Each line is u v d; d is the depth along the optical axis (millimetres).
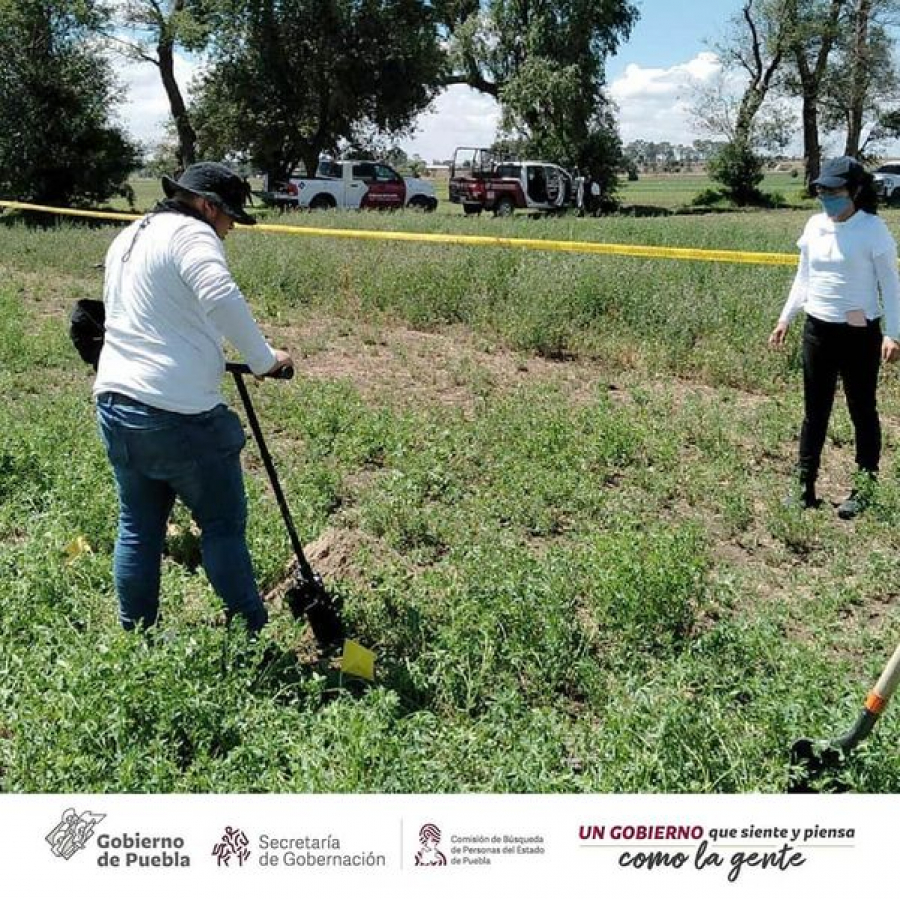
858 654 5246
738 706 4309
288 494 7027
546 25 43250
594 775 3922
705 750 3982
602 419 8625
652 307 12602
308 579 5066
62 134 34375
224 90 41094
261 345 4434
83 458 7246
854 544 6645
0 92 33750
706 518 7109
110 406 4457
